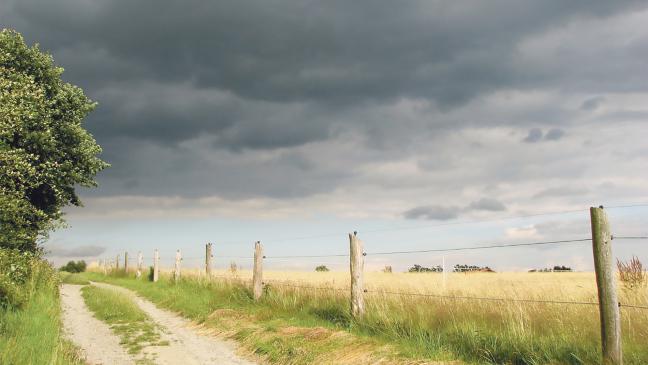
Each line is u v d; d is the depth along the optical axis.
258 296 16.98
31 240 19.92
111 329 14.12
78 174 24.06
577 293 11.84
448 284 15.83
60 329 13.27
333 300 13.64
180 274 28.17
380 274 26.02
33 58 23.06
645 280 10.62
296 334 11.22
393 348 9.27
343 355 9.39
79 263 70.44
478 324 9.75
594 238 7.49
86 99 25.52
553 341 8.20
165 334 13.36
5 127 19.23
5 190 18.45
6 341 9.63
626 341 7.86
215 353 10.95
